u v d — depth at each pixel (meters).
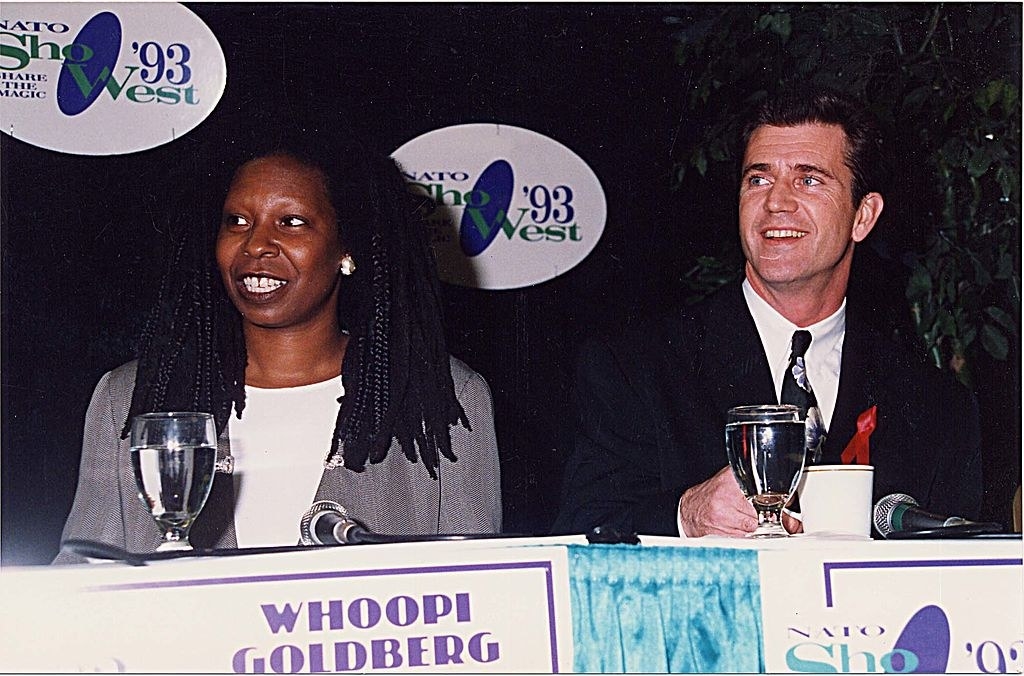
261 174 2.07
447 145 3.19
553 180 3.20
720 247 2.99
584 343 2.11
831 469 1.20
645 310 3.09
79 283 2.84
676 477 2.00
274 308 1.96
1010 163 2.71
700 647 0.96
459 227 3.19
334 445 1.87
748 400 2.05
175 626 0.91
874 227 2.40
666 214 3.06
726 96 2.88
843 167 2.08
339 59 3.12
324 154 2.10
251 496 1.83
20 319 2.79
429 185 3.18
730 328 2.10
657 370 2.06
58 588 0.90
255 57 3.02
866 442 1.42
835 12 2.78
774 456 1.14
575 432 2.06
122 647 0.90
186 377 1.94
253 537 1.79
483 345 3.14
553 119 3.21
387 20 3.14
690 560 0.97
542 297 3.17
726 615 0.96
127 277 2.86
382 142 3.15
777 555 0.98
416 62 3.19
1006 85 2.73
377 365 1.95
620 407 2.03
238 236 2.02
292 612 0.93
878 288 2.71
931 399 2.09
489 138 3.20
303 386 1.95
